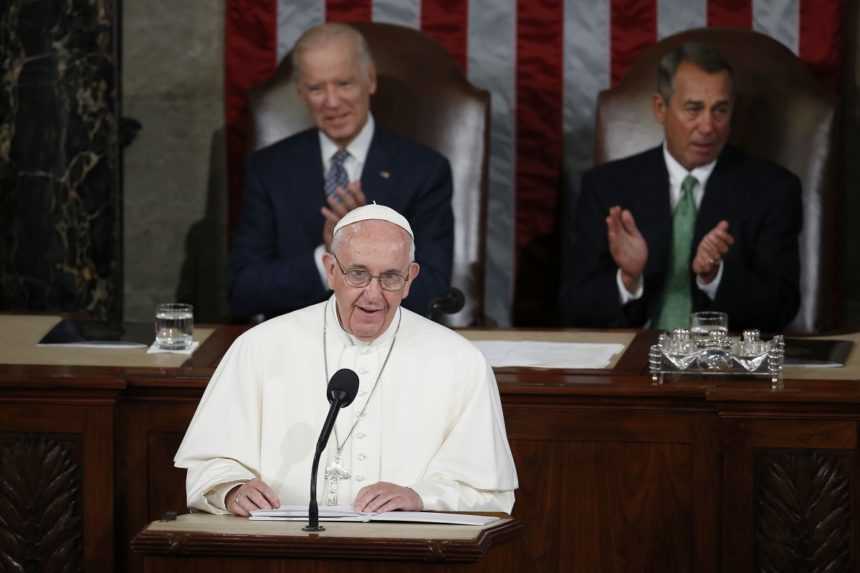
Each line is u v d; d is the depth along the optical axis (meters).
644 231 25.28
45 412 16.55
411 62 26.14
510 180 28.84
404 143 25.27
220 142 29.27
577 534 16.56
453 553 11.38
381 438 13.79
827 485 15.77
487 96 26.02
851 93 28.23
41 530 16.64
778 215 25.28
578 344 19.25
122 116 29.34
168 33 29.16
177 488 16.86
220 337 19.70
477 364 13.98
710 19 28.22
